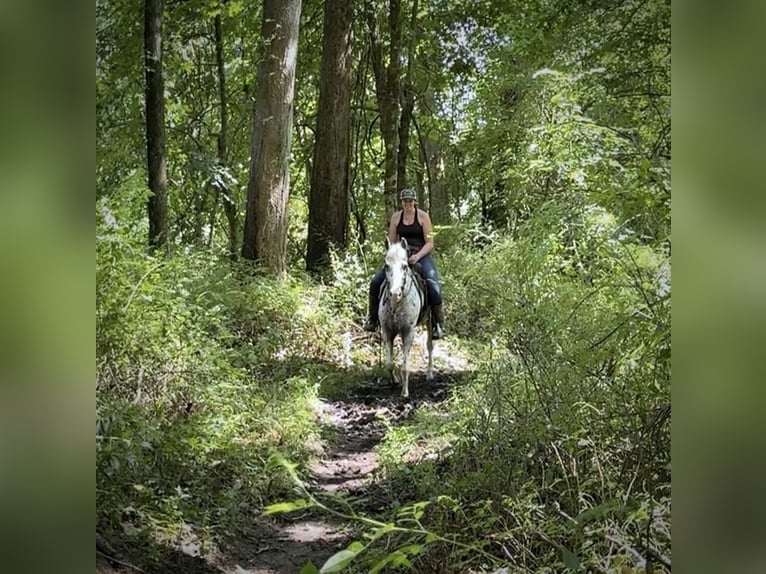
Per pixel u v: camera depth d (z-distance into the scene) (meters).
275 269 14.21
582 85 6.53
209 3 15.27
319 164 16.84
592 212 6.90
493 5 18.58
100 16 12.09
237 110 19.94
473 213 22.55
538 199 13.77
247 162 20.31
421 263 11.23
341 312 14.35
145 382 6.64
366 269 15.46
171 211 17.52
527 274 7.51
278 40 13.95
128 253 7.22
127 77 12.83
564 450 4.74
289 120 14.23
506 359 7.41
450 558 4.34
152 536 4.57
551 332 6.49
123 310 6.55
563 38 7.79
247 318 11.79
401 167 20.42
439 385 11.25
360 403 10.44
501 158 16.86
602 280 6.17
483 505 4.90
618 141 5.17
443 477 5.96
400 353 13.41
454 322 14.23
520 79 13.63
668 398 3.91
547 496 4.57
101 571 3.81
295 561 5.12
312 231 16.89
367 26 19.50
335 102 16.73
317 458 7.64
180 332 7.66
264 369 10.45
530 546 4.07
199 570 4.60
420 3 19.95
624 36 6.23
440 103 22.45
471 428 6.30
